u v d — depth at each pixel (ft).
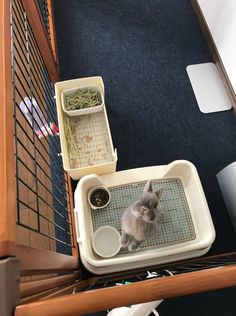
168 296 2.13
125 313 3.58
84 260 4.33
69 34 6.86
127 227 4.00
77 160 5.23
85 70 6.52
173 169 4.85
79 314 1.99
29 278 3.44
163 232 4.73
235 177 4.81
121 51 6.73
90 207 4.83
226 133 6.04
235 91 6.05
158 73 6.54
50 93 5.88
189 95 6.34
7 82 2.47
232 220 5.26
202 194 4.51
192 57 6.73
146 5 7.20
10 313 1.80
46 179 5.33
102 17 7.06
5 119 2.30
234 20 5.47
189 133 6.01
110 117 6.10
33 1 4.33
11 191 2.12
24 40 4.44
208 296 4.84
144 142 5.90
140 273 4.50
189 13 7.18
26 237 4.83
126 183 4.90
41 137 5.41
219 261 4.33
